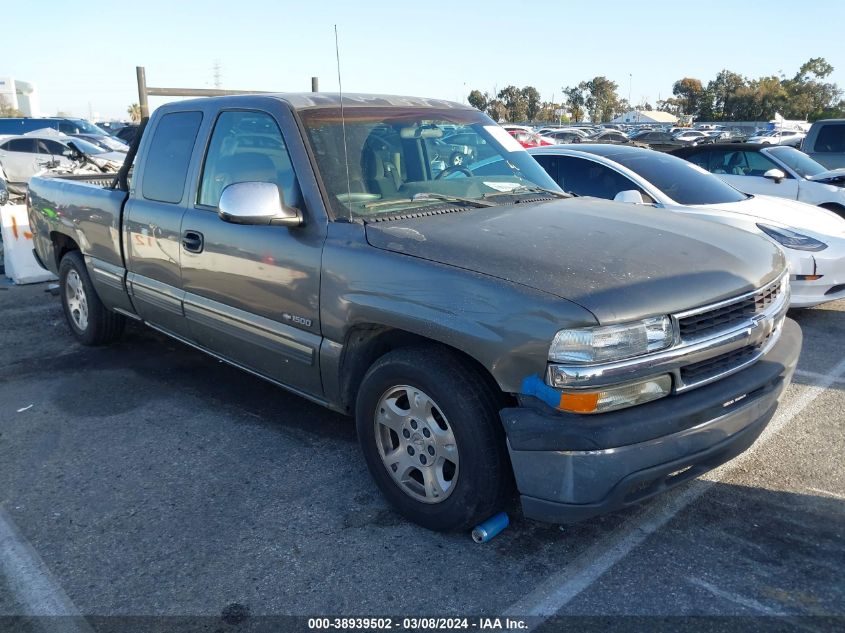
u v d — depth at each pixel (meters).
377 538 3.18
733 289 2.95
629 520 3.29
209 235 4.00
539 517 2.77
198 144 4.23
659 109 109.00
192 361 5.57
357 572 2.94
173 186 4.40
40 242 6.22
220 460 3.94
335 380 3.48
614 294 2.67
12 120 26.48
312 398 3.74
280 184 3.66
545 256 2.93
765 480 3.62
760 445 4.02
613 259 2.94
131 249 4.77
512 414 2.71
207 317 4.20
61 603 2.79
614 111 109.94
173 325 4.63
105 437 4.24
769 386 3.12
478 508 2.96
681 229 3.46
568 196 4.21
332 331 3.38
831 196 9.27
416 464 3.17
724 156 10.65
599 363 2.58
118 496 3.57
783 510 3.35
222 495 3.57
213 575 2.94
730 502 3.42
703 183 7.16
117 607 2.76
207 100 4.30
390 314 3.05
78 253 5.71
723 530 3.19
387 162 3.77
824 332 6.19
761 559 2.98
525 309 2.66
